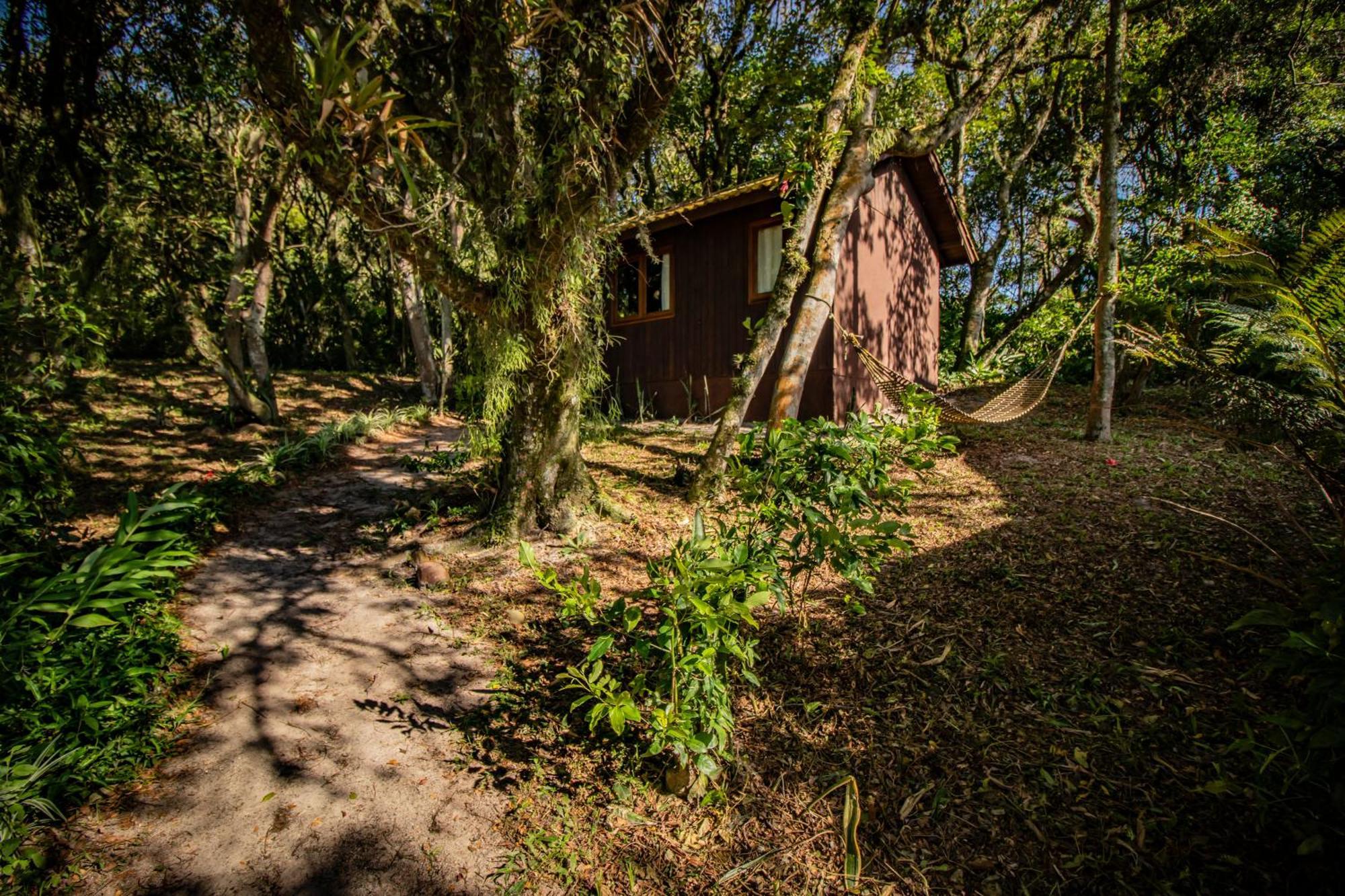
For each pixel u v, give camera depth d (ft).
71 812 6.95
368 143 8.63
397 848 6.75
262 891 6.18
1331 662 4.95
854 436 8.77
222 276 27.22
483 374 13.46
